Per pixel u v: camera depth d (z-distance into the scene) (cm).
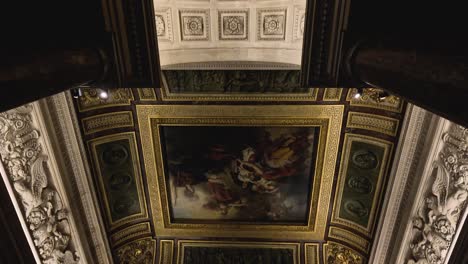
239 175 962
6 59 288
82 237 830
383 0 430
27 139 648
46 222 701
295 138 899
